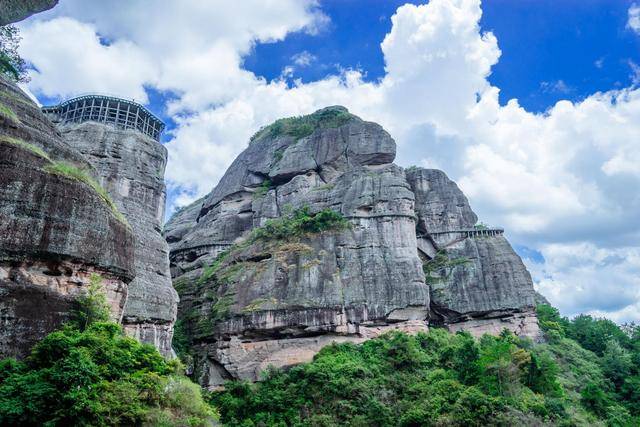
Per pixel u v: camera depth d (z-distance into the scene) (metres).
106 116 62.16
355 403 51.31
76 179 33.09
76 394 24.30
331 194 79.62
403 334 61.28
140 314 47.06
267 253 72.50
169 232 101.94
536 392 51.47
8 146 30.72
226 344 65.00
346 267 68.75
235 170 99.94
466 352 53.88
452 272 75.31
